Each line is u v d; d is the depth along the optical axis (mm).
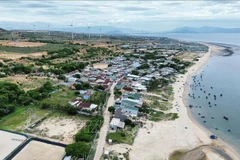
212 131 74188
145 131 70438
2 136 62938
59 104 83875
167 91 115438
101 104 87438
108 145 60812
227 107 97000
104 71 149000
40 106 84875
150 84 119750
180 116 84250
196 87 127375
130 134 67688
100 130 68625
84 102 87250
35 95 90812
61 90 106062
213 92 118562
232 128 76875
